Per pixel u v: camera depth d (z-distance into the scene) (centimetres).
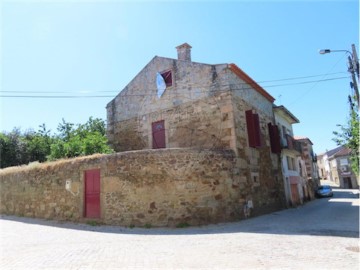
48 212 1310
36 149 2514
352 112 1576
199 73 1426
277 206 1619
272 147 1727
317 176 3747
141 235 895
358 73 1209
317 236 795
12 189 1530
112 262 567
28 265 556
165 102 1534
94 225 1102
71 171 1259
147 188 1073
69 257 613
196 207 1066
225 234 867
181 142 1427
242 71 1416
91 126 3159
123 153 1132
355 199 2325
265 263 542
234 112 1316
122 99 1764
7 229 1059
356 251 617
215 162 1145
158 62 1609
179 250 666
